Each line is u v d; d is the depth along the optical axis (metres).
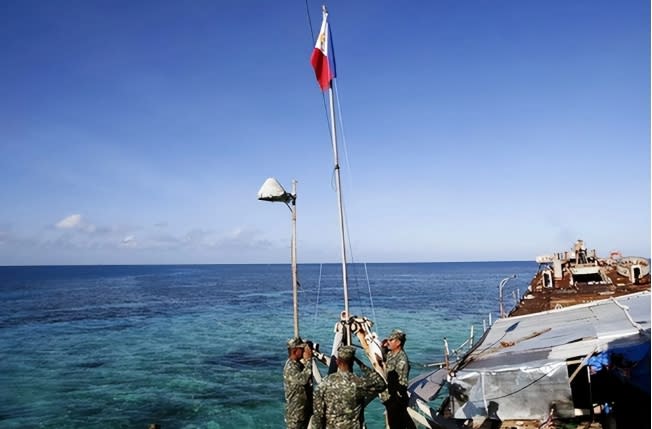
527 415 8.22
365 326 7.47
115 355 29.70
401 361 7.02
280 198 8.10
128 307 59.34
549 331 10.99
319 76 8.48
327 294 78.25
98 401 20.31
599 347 8.55
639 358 8.09
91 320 46.69
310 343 7.20
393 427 6.94
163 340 35.09
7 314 52.03
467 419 8.81
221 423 17.78
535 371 8.21
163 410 19.16
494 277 140.62
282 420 18.06
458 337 34.28
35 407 19.56
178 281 133.25
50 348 32.19
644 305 11.75
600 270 28.05
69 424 17.64
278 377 24.25
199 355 29.64
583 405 9.68
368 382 5.61
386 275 163.00
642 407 8.80
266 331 39.06
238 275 187.25
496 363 9.09
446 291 80.94
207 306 60.34
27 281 132.12
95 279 147.25
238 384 22.92
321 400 5.55
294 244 8.21
